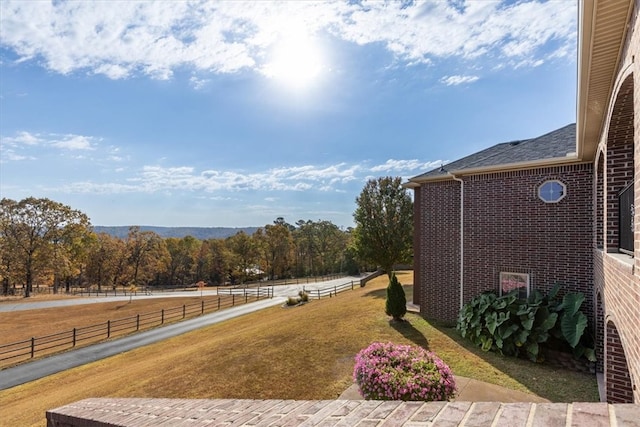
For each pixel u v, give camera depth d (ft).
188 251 229.66
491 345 29.07
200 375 27.96
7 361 44.98
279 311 69.67
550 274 31.76
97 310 89.35
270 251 214.07
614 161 16.96
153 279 212.64
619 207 15.80
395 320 38.78
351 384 23.26
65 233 143.33
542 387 22.72
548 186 32.24
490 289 35.17
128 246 193.36
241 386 24.77
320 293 93.04
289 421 6.92
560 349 27.45
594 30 11.24
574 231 30.73
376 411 6.35
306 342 33.58
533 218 32.94
